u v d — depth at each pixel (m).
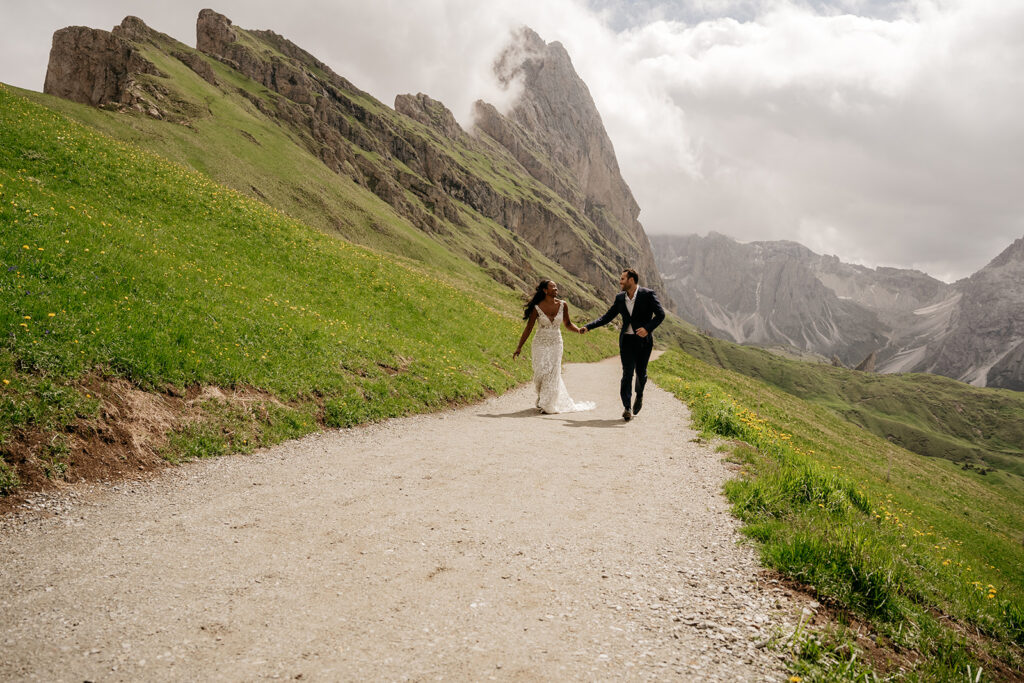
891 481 34.59
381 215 138.62
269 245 25.81
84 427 7.95
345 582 4.69
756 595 4.93
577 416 14.62
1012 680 4.57
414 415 13.84
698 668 3.73
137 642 3.67
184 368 10.74
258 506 6.63
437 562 5.18
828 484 8.49
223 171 100.25
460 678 3.41
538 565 5.23
